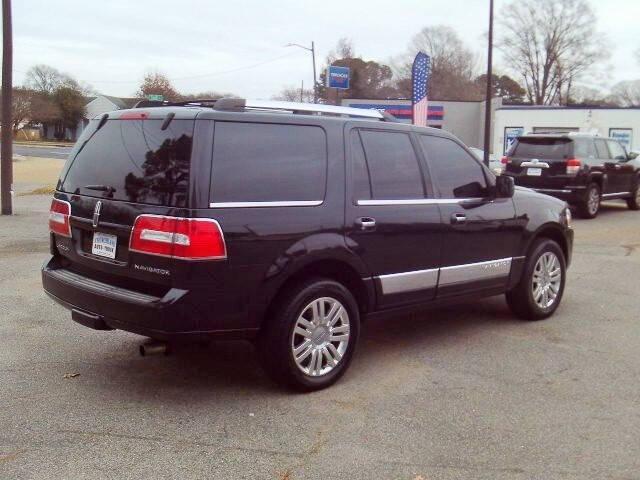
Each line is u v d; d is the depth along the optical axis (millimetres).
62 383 4664
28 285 7590
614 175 15711
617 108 36688
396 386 4699
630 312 6824
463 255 5547
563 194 14500
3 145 13844
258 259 4156
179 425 4008
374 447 3752
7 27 13805
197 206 3953
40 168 31266
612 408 4340
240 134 4211
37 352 5320
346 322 4688
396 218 4949
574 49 67188
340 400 4430
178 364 5102
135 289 4238
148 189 4137
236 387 4641
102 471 3443
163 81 61750
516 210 6066
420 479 3414
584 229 13297
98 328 4434
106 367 5004
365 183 4828
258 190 4211
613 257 10062
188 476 3406
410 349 5566
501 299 7426
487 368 5094
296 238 4328
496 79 78438
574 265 9414
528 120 38281
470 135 49312
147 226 4051
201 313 4016
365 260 4762
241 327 4180
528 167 14875
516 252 6105
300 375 4453
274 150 4352
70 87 80312
